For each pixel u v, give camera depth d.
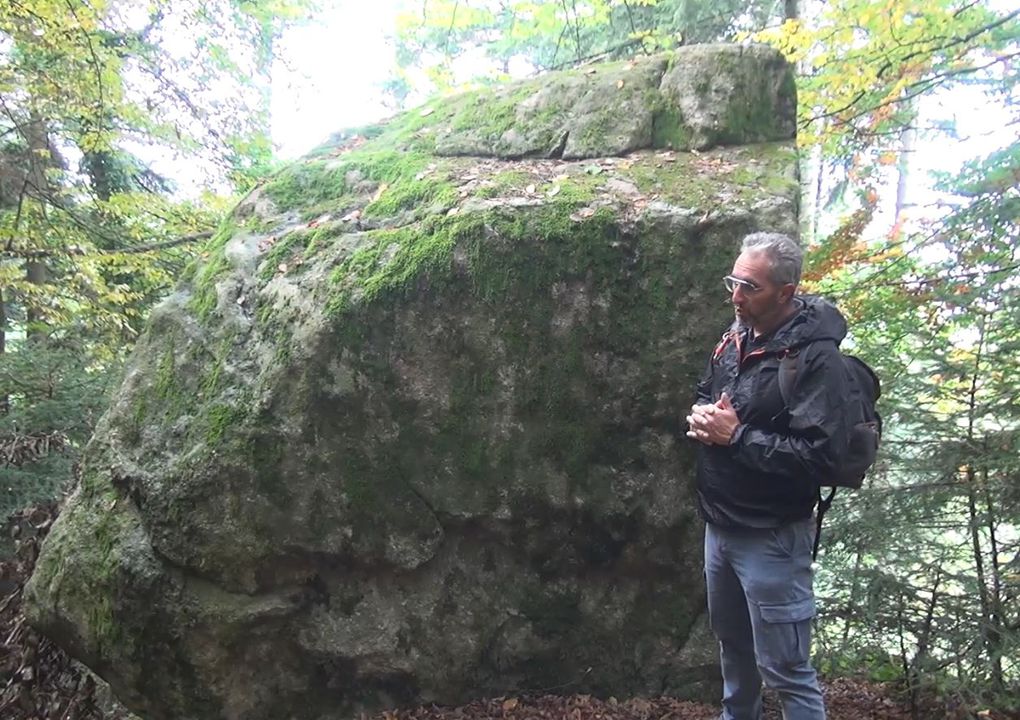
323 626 3.08
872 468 3.89
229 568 2.98
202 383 3.20
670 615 3.27
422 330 3.01
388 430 3.03
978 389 3.77
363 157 3.97
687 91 3.60
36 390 5.59
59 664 3.72
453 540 3.18
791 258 2.29
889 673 3.99
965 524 3.72
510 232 3.01
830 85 6.87
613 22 9.61
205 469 2.97
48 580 3.17
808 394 2.18
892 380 3.96
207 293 3.41
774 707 3.33
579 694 3.29
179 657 3.00
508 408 3.07
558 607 3.24
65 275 8.81
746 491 2.35
